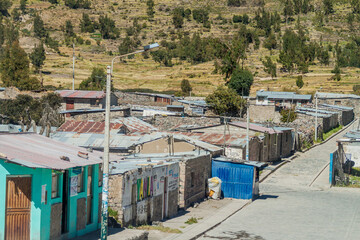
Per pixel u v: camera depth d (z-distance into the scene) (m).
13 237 24.11
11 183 24.09
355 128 119.31
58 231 25.91
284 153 79.62
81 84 148.88
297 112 105.25
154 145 52.62
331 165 61.66
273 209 46.38
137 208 34.16
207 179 49.56
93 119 76.94
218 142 60.78
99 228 30.73
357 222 41.31
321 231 37.84
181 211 42.69
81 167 28.30
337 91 169.00
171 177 40.22
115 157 33.06
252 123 79.88
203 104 108.31
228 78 177.88
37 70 187.00
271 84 184.38
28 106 79.50
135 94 115.75
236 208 45.59
